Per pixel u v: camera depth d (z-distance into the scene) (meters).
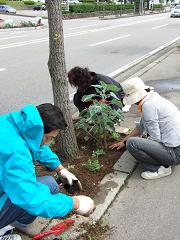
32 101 6.71
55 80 3.69
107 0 59.19
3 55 11.84
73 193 3.19
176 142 3.51
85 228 2.96
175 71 8.88
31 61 10.73
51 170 3.29
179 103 6.24
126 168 3.81
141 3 47.28
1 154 2.26
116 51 12.77
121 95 4.50
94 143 4.27
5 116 2.43
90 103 4.46
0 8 38.59
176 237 2.90
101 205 3.22
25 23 24.89
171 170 3.82
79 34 18.64
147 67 9.50
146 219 3.10
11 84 7.94
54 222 3.02
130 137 3.74
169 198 3.39
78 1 52.59
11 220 2.65
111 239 2.86
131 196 3.41
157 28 23.00
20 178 2.25
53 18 3.51
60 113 2.48
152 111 3.48
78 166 3.83
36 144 2.39
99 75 4.44
